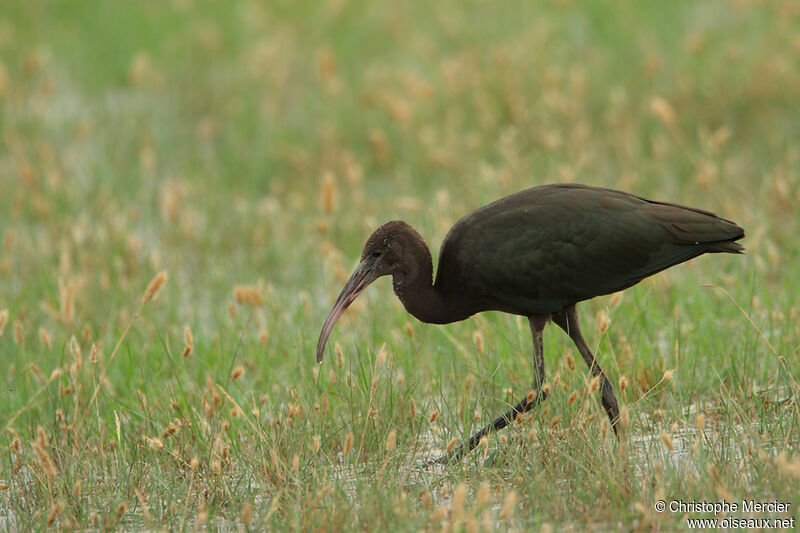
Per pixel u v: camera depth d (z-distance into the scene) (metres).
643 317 10.99
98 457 9.28
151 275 13.66
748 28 19.59
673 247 9.45
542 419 8.99
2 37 21.75
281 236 14.96
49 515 8.01
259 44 21.06
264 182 17.23
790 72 17.52
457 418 9.97
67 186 16.64
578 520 7.83
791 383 9.24
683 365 10.24
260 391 10.56
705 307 11.31
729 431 8.69
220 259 14.57
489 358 10.72
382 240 9.74
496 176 14.83
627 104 17.47
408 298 9.81
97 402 10.20
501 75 18.16
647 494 7.84
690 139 16.58
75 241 14.43
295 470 8.42
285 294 13.52
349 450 8.84
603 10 21.02
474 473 8.69
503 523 7.78
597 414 8.85
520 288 9.48
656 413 9.52
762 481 7.94
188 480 8.98
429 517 7.78
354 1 22.75
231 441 9.50
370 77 19.25
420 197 15.70
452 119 17.41
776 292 11.62
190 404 10.12
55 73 21.00
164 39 21.95
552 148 15.36
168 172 17.75
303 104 19.22
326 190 12.34
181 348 11.40
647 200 9.70
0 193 16.52
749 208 14.53
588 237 9.38
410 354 11.01
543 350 10.65
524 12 21.44
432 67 19.59
